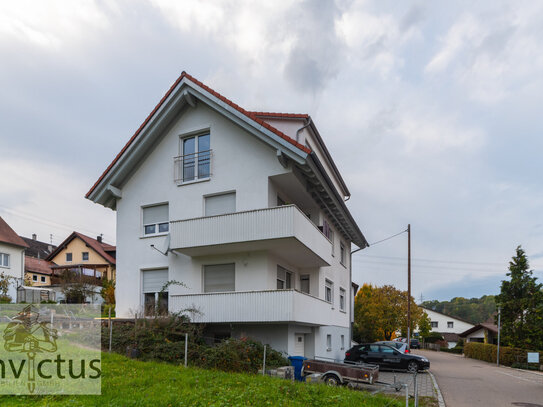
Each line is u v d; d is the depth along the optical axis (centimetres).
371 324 4303
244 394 857
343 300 2530
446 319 7400
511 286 3178
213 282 1628
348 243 2697
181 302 1525
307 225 1519
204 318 1470
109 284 3412
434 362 3061
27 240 5231
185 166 1756
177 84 1705
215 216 1497
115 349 1272
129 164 1811
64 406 698
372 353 2125
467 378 1942
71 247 4566
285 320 1357
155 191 1783
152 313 1482
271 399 854
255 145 1596
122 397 772
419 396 1305
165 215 1766
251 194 1568
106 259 4378
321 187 1702
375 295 4416
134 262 1769
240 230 1448
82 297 2905
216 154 1667
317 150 2095
